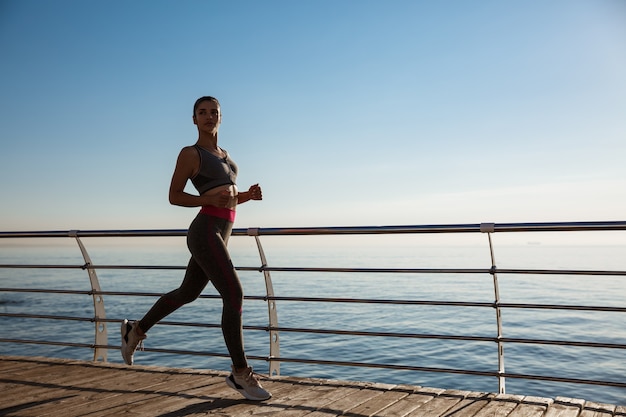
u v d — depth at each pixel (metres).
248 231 3.65
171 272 91.81
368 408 2.80
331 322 24.47
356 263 134.00
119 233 3.96
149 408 2.86
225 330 2.98
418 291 46.84
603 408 2.75
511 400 2.90
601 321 25.11
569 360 14.95
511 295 42.09
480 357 15.40
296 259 152.25
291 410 2.80
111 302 40.47
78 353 17.48
